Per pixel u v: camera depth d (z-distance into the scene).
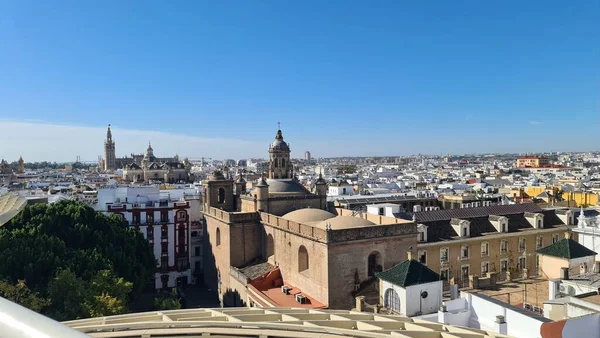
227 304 84.88
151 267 88.31
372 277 66.00
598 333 35.59
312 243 66.75
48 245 68.88
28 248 66.69
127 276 76.50
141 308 85.12
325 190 90.88
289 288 71.75
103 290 61.91
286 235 74.81
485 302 44.62
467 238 86.75
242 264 84.75
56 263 66.25
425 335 30.72
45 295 62.53
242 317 35.03
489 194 151.75
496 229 91.12
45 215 76.25
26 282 64.38
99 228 79.69
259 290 72.69
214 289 94.06
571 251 59.28
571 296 44.34
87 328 28.23
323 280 63.91
